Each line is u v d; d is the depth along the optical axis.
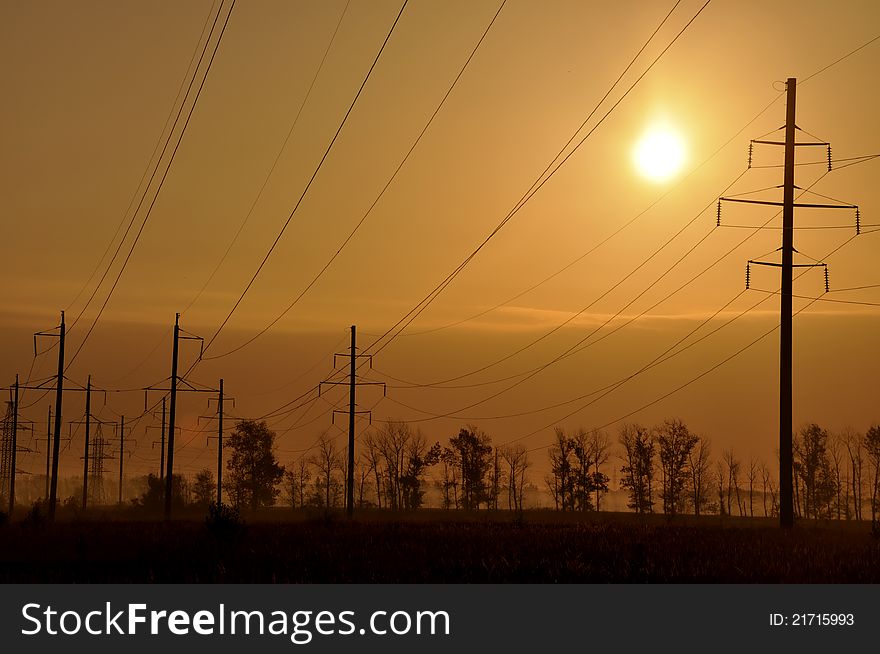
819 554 111.44
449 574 100.25
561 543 131.25
